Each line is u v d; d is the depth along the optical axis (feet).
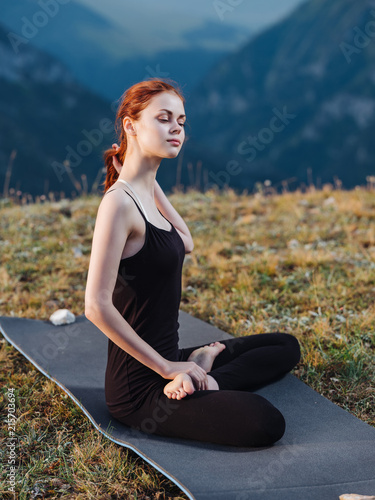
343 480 7.70
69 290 16.29
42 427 9.80
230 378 9.86
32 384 11.19
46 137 353.72
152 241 8.64
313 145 513.45
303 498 7.29
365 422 9.59
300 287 15.94
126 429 9.11
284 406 9.90
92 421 9.33
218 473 7.71
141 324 8.93
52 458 8.88
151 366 8.53
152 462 7.97
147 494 8.09
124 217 8.31
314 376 11.23
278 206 25.67
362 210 23.65
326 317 13.74
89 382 10.94
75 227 21.99
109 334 8.27
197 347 10.54
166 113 8.63
